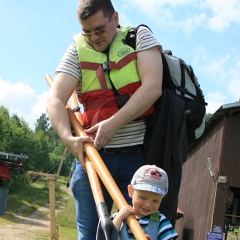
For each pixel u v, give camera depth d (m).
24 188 70.50
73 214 47.97
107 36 4.05
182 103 4.16
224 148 20.48
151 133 4.09
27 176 71.00
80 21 4.00
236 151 20.44
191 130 4.34
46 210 57.66
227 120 20.53
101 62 4.06
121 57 4.02
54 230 21.28
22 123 80.00
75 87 4.16
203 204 22.64
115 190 3.25
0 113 72.31
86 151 3.73
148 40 4.06
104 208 3.15
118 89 4.01
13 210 53.94
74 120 4.12
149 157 4.01
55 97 4.07
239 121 20.50
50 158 98.00
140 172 3.42
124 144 4.02
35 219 48.03
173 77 4.30
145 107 3.87
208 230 20.64
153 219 3.45
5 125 71.00
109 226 3.02
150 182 3.36
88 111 4.14
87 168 3.62
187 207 27.20
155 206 3.41
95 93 4.08
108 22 4.02
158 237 3.43
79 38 4.23
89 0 3.98
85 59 4.11
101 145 3.81
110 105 4.02
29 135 77.00
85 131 3.96
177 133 4.09
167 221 3.47
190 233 25.06
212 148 22.25
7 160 36.66
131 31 4.15
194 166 26.89
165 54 4.40
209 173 22.28
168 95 4.15
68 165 114.38
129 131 4.04
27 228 36.81
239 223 24.16
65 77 4.12
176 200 4.06
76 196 4.07
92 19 3.95
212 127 22.94
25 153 73.50
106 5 4.01
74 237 33.66
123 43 4.08
